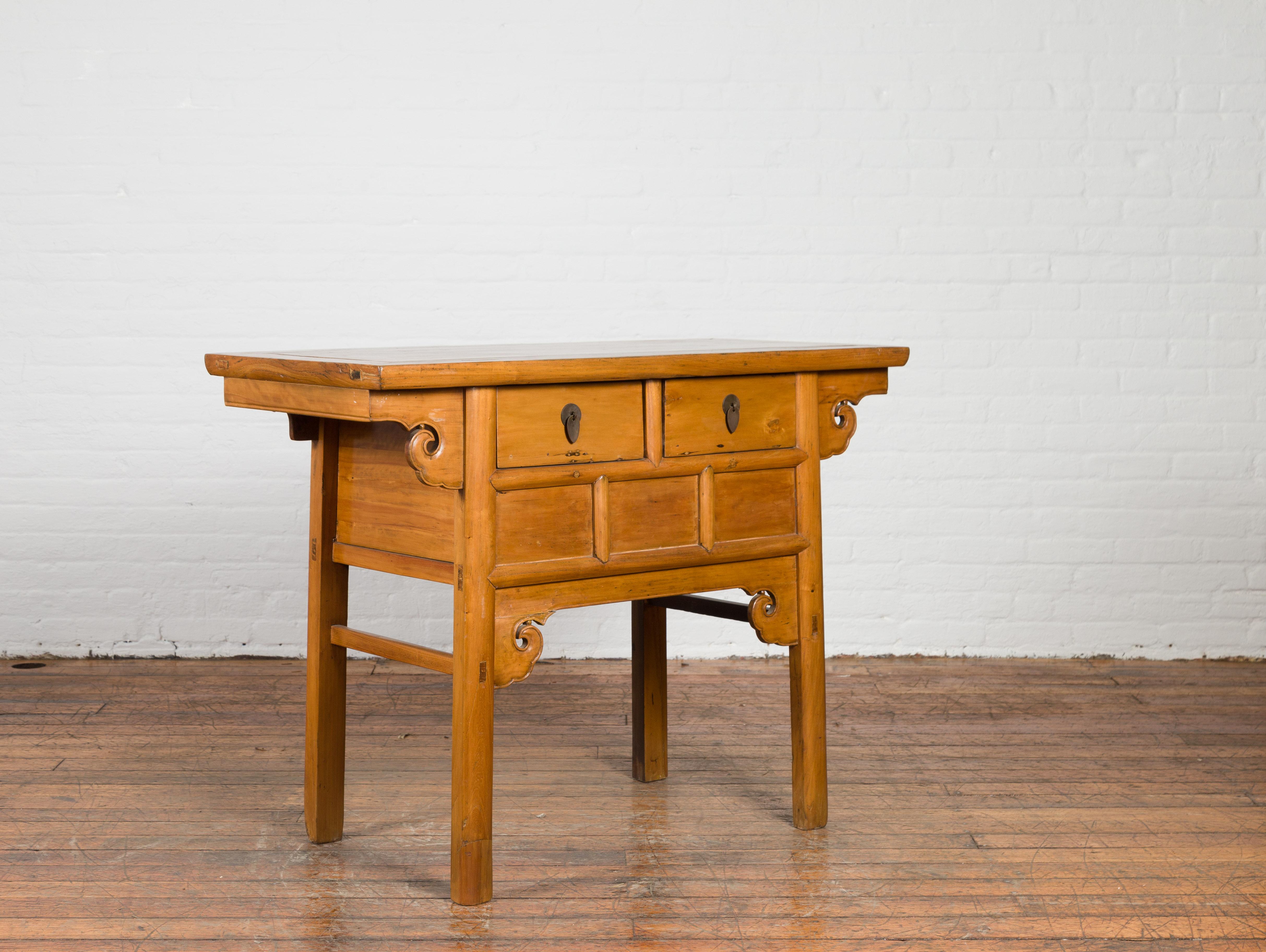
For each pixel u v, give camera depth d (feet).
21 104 12.13
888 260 12.67
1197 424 12.87
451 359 6.81
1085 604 12.94
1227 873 7.35
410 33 12.28
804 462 7.88
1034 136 12.64
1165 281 12.78
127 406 12.39
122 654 12.60
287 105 12.26
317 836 7.77
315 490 7.68
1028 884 7.18
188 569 12.57
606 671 12.35
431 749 9.76
